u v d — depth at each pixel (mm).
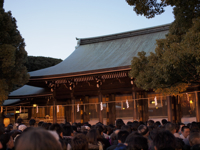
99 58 28156
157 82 12297
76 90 25953
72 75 23453
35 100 29328
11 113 30797
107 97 26781
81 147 4250
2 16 17875
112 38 31891
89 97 28062
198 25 9922
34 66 49094
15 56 19875
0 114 27156
